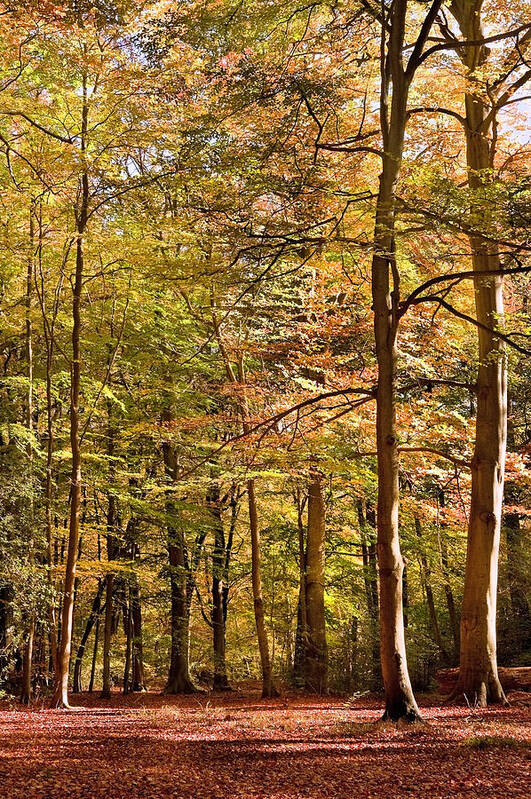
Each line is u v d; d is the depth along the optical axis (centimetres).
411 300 1153
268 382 1789
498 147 1652
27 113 1491
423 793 661
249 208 1166
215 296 1457
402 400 1736
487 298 1452
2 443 1933
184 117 1367
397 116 1181
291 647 2923
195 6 1180
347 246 1192
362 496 2117
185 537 2320
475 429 1546
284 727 1094
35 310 1742
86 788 687
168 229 1332
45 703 1692
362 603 2478
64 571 1762
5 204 1540
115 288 1731
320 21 1385
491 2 1439
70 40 1396
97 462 1938
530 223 942
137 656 2577
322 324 1689
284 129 1223
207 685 2603
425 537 2278
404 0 1196
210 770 776
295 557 2420
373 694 1983
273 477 1816
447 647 2408
